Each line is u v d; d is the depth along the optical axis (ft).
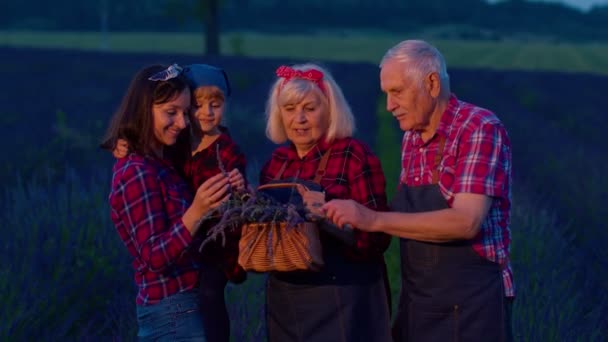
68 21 436.35
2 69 94.53
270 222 10.01
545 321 15.61
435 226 10.06
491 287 10.55
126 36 339.98
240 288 17.01
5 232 18.75
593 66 238.89
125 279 18.15
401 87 10.44
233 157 11.37
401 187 11.23
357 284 10.83
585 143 50.88
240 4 490.90
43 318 15.40
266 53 254.68
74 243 18.37
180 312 10.22
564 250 21.66
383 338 10.98
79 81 83.41
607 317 17.03
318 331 10.81
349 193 10.82
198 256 10.61
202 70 11.18
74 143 36.78
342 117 10.89
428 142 10.69
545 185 33.55
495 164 10.17
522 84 111.55
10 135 39.42
